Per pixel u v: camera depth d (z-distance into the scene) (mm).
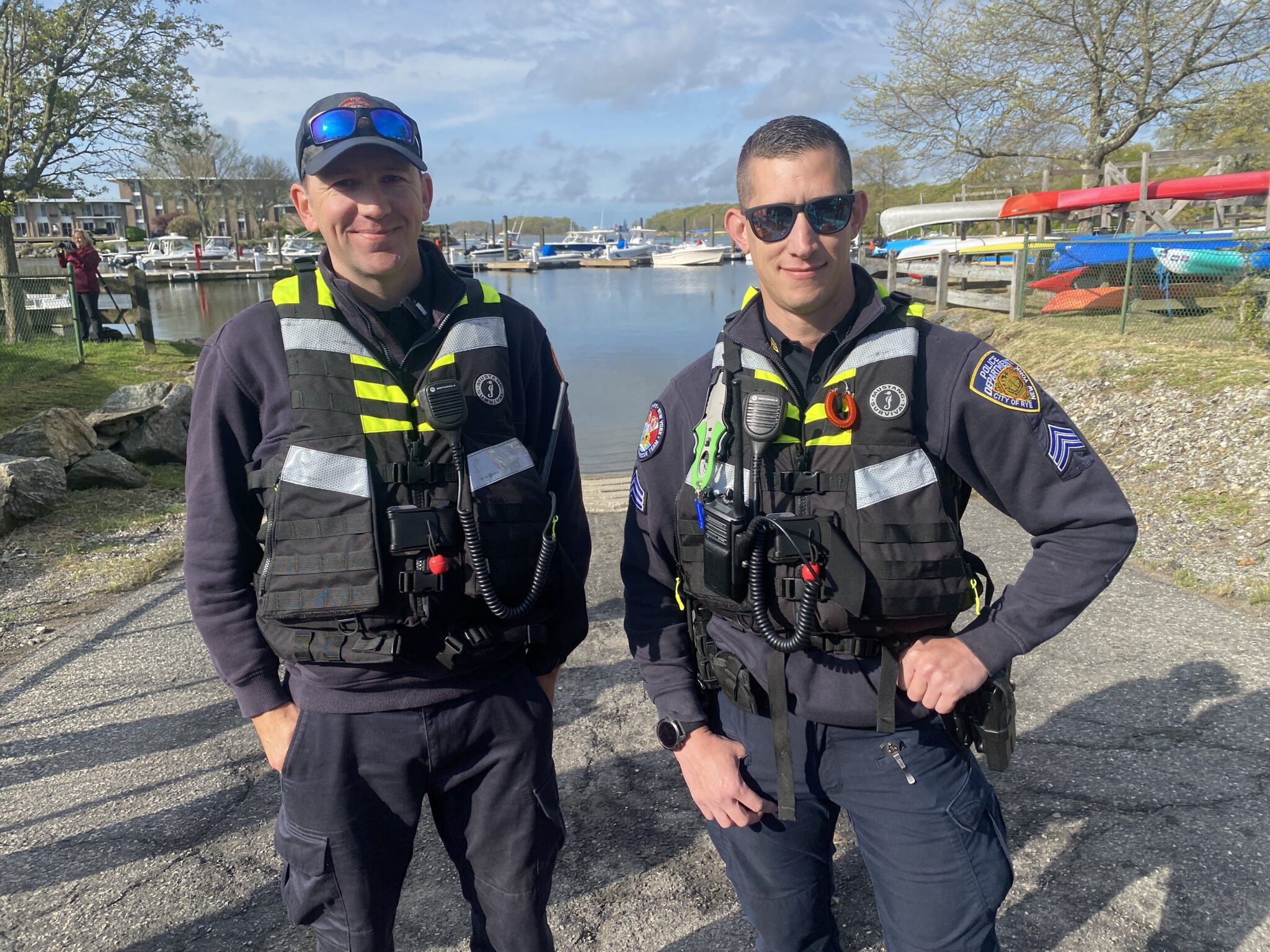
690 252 73125
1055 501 1418
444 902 2422
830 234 1438
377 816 1524
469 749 1553
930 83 18656
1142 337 9172
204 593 1518
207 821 2785
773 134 1470
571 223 190750
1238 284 8977
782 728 1489
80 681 3781
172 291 43250
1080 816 2633
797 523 1436
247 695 1536
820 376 1517
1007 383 1419
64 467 6809
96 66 13703
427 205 1666
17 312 12273
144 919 2359
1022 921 2240
